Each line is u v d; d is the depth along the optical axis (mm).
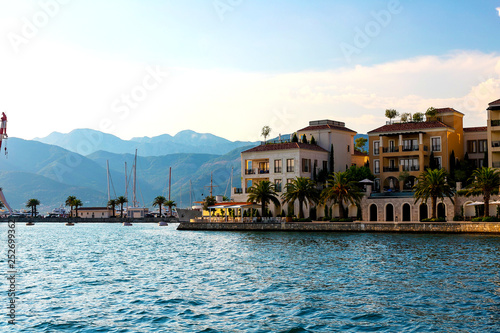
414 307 31484
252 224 103688
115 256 65562
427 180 85125
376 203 96750
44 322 29672
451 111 106812
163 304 33812
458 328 27016
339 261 52281
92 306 33594
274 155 114375
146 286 40844
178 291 38250
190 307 32781
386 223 85438
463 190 88562
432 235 78500
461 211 88250
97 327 28500
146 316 30703
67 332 27719
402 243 67625
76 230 149250
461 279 40219
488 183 80500
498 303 32188
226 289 38656
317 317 29688
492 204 82688
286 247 68000
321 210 106625
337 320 28969
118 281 43750
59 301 35312
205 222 119688
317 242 73375
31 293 38438
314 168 114562
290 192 100500
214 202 145125
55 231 143375
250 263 53406
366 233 86750
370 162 109562
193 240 89375
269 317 29891
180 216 159750
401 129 106000
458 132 108188
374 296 34844
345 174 96438
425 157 103688
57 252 72875
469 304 32000
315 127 121625
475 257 51750
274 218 103688
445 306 31578
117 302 34750
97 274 48312
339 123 127312
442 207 91250
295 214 109250
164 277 45531
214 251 67500
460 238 72188
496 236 74125
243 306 32781
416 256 54031
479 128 108688
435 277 41438
